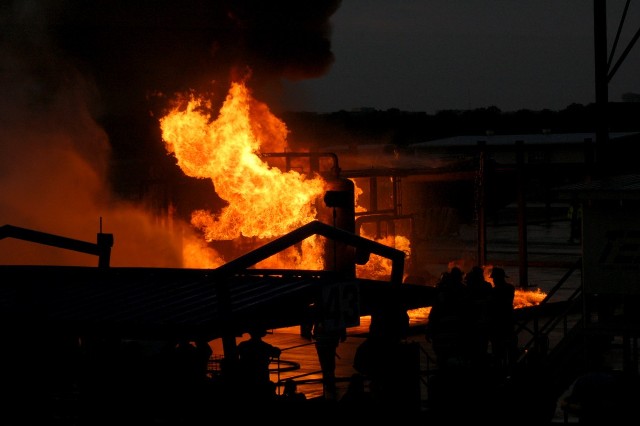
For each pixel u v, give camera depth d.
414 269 51.50
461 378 22.92
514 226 106.81
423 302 22.61
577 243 84.12
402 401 21.14
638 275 25.62
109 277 23.89
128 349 21.22
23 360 22.20
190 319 17.91
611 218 25.83
